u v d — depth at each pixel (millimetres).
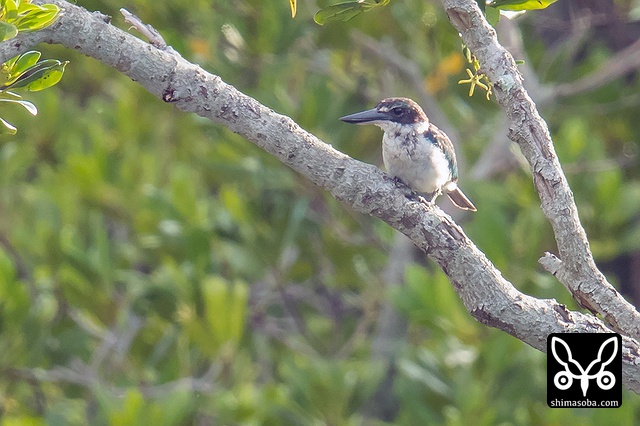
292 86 13109
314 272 12750
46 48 12805
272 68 12109
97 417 10508
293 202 12133
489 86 5766
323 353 13312
